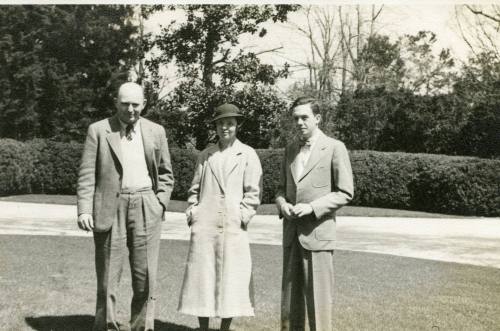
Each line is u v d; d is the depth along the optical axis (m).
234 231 4.27
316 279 3.92
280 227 12.44
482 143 21.08
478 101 21.89
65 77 25.34
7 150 18.72
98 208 4.18
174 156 19.12
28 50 25.16
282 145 20.97
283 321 4.07
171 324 4.73
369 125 21.55
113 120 4.28
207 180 4.36
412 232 12.03
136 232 4.25
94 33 25.55
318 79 28.48
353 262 8.16
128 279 6.63
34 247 8.53
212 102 21.20
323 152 4.04
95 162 4.25
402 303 5.70
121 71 26.23
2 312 4.78
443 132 21.41
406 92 22.66
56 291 5.72
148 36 24.39
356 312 5.25
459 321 5.02
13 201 16.69
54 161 20.16
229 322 4.27
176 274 6.90
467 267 7.98
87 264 7.34
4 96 24.47
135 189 4.23
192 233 4.32
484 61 24.47
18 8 24.39
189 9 22.44
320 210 3.88
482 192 16.17
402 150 22.09
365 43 28.64
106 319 4.18
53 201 16.72
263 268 7.54
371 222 13.86
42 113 25.23
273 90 22.27
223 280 4.20
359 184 18.64
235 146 4.43
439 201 17.23
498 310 5.50
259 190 4.39
